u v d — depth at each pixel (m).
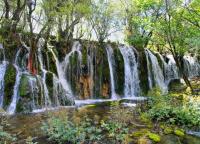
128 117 12.05
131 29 27.42
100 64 21.58
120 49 23.25
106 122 11.81
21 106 14.66
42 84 16.03
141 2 21.56
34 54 17.66
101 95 21.03
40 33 17.50
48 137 9.95
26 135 10.27
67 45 21.17
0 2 19.72
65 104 16.64
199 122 11.99
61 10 17.38
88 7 20.69
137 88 23.27
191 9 19.84
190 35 20.33
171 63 27.16
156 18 20.84
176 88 23.31
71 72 20.28
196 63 31.30
